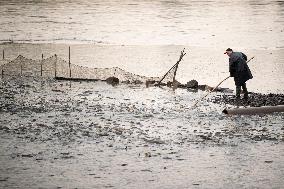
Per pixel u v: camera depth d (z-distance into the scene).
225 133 42.47
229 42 174.25
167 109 55.28
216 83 89.69
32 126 44.78
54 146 37.16
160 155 34.72
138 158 33.81
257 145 37.97
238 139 40.09
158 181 28.30
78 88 72.38
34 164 31.88
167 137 40.84
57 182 27.88
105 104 58.16
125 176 29.27
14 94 65.25
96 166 31.59
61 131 42.66
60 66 102.62
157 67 112.69
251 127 45.16
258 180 28.58
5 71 92.06
